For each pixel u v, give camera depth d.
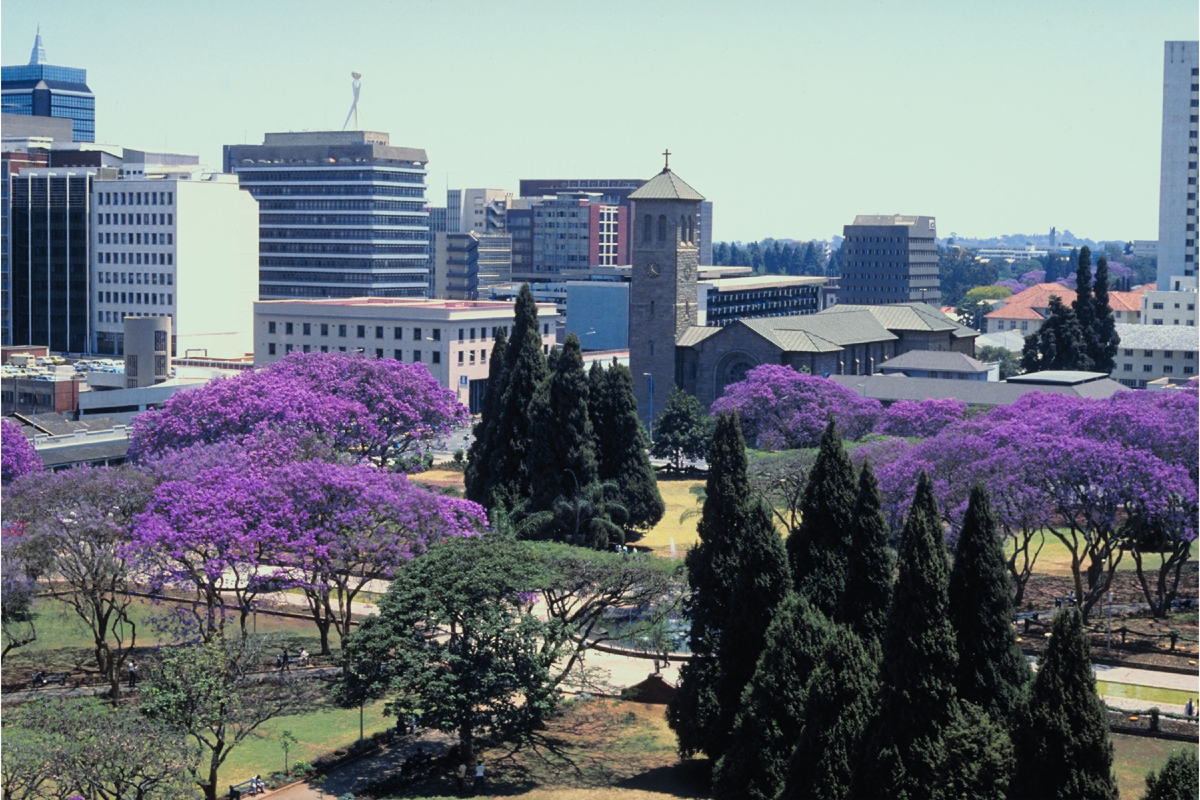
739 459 92.62
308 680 104.06
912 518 74.75
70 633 120.69
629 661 116.50
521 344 160.00
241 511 110.12
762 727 82.50
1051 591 137.88
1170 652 116.81
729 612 89.50
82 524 105.94
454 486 189.25
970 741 70.12
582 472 152.12
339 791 87.88
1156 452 131.12
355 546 109.06
